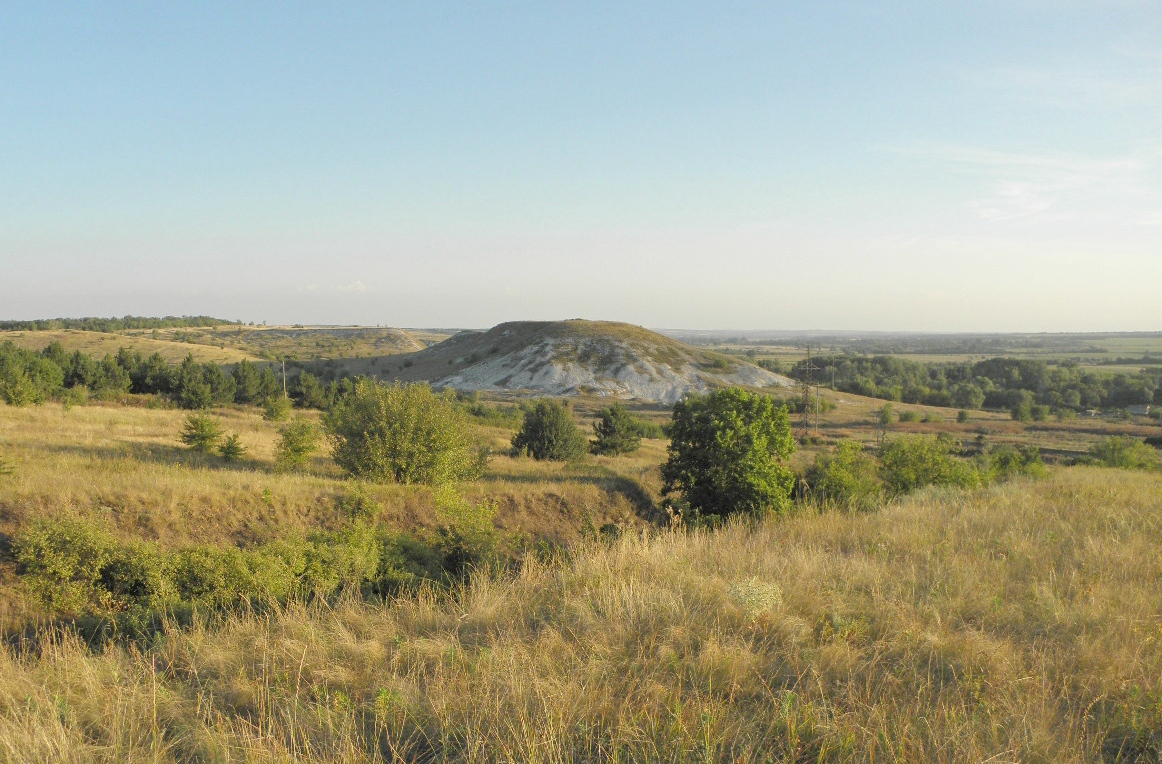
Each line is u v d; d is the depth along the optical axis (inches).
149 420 1237.7
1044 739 155.6
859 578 274.4
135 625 298.5
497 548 482.9
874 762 149.9
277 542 401.1
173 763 159.2
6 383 1283.2
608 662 198.5
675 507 693.3
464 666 202.1
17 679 204.5
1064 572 283.1
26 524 447.5
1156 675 188.9
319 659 209.8
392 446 788.0
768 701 178.4
